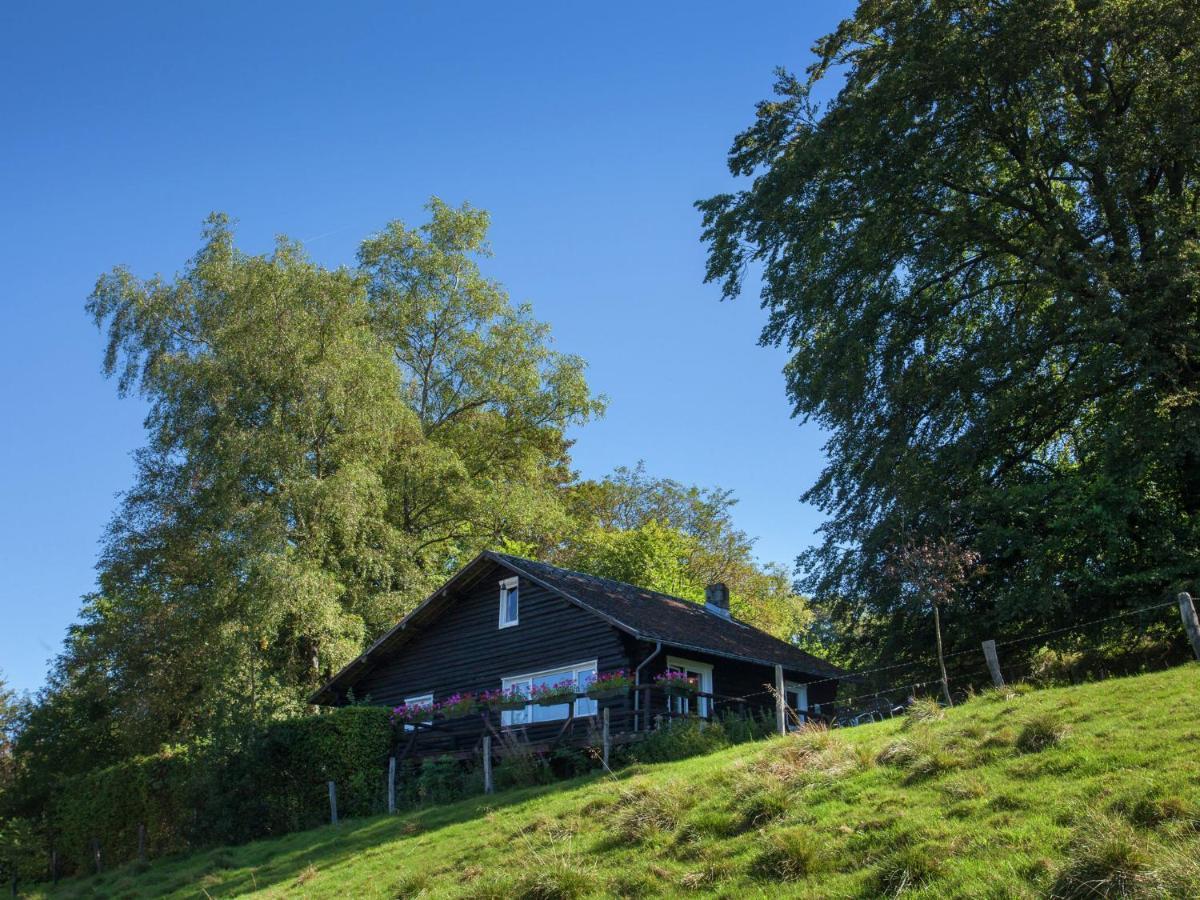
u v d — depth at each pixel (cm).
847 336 2641
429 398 4241
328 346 3381
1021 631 2461
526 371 4153
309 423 3250
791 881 955
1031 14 2384
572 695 2180
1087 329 2297
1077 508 2230
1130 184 2402
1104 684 1398
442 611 2817
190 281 3484
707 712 2384
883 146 2575
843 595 2666
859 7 2761
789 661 2783
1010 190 2698
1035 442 2688
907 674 2606
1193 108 2333
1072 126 2527
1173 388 2234
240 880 1869
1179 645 2217
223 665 2919
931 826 980
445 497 3934
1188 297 2256
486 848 1421
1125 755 1030
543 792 1816
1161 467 2333
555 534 4356
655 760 1912
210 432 3194
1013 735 1189
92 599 3825
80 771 3462
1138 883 735
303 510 3161
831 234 2767
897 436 2616
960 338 2867
